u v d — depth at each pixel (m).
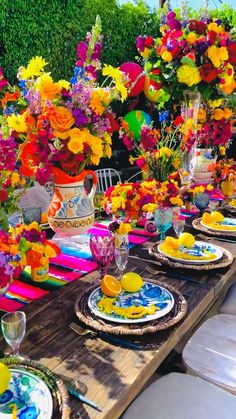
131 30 4.38
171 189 1.54
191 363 1.21
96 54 1.27
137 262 1.32
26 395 0.66
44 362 0.77
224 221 1.80
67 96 1.18
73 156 1.22
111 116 1.31
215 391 1.05
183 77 1.62
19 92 1.18
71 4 3.62
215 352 1.27
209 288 1.12
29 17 3.33
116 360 0.77
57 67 3.68
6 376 0.64
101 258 1.13
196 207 2.14
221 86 1.72
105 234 1.19
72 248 1.49
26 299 1.06
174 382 1.10
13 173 0.95
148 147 1.74
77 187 1.34
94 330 0.88
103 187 3.53
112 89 1.28
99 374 0.73
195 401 1.01
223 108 2.10
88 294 1.03
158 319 0.90
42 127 1.11
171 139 1.81
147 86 3.23
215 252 1.36
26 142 1.11
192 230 1.73
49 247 1.01
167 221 1.53
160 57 1.73
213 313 1.62
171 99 1.97
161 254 1.33
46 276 1.17
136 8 4.38
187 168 1.90
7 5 3.17
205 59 1.64
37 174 1.09
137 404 1.00
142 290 1.05
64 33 3.64
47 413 0.61
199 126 2.11
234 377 1.14
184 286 1.13
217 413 0.97
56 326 0.90
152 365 0.78
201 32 1.63
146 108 3.85
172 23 1.63
